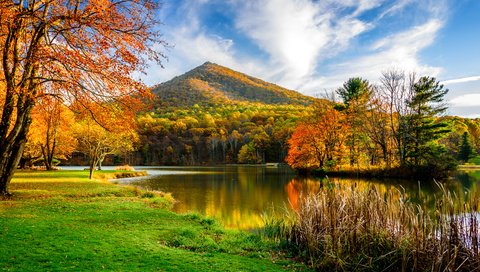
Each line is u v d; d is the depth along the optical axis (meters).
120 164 103.44
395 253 7.67
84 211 13.30
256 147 115.38
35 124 34.34
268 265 7.75
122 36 12.62
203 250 8.84
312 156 51.19
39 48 11.68
